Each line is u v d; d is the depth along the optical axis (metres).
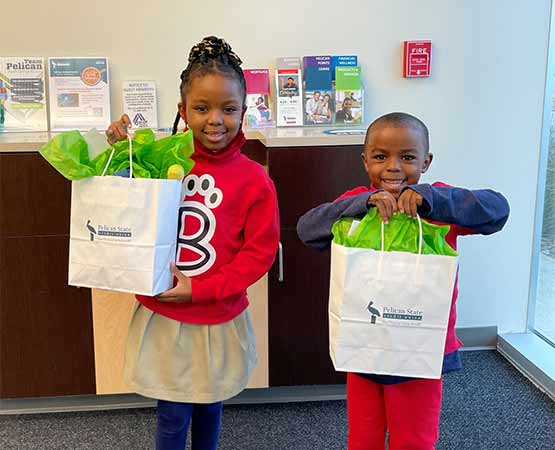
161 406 1.47
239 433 1.99
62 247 1.96
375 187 1.40
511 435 1.98
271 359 2.08
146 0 2.26
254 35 2.33
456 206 1.23
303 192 1.95
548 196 2.56
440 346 1.19
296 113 2.33
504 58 2.45
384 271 1.17
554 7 2.44
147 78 2.31
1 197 1.90
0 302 1.97
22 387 2.03
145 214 1.24
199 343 1.42
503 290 2.63
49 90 2.24
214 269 1.40
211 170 1.42
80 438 1.97
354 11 2.36
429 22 2.39
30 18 2.22
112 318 2.02
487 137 2.50
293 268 2.01
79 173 1.24
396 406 1.35
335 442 1.94
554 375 2.24
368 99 2.42
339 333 1.19
